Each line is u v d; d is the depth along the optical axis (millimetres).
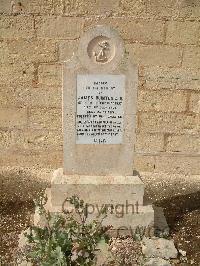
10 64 2742
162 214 2480
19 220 2434
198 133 2900
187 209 2582
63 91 2156
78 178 2246
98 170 2273
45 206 2242
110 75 2152
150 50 2719
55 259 1660
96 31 2084
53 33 2680
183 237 2299
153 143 2926
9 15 2637
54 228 1842
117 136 2236
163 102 2832
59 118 2867
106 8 2637
